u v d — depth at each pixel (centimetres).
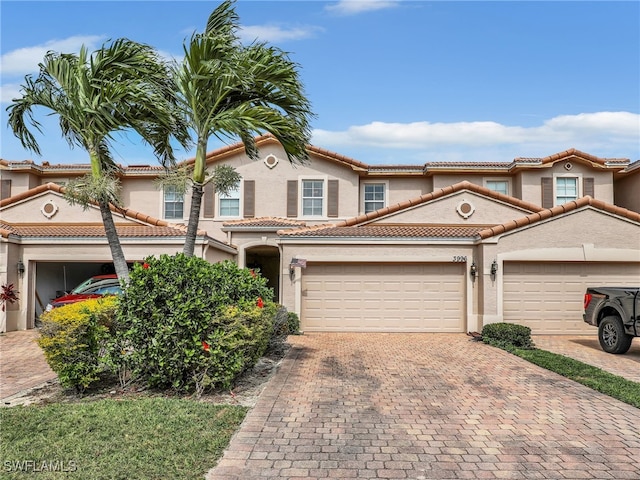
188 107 1063
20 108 1026
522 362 1128
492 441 623
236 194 2242
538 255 1582
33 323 1759
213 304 825
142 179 2298
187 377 835
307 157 1116
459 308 1648
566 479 517
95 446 552
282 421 692
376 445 606
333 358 1168
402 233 1678
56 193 1961
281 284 1652
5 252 1673
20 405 738
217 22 1017
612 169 2234
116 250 1043
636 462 561
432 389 880
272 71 1016
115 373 873
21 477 474
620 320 1240
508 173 2294
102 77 1002
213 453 561
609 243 1586
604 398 824
